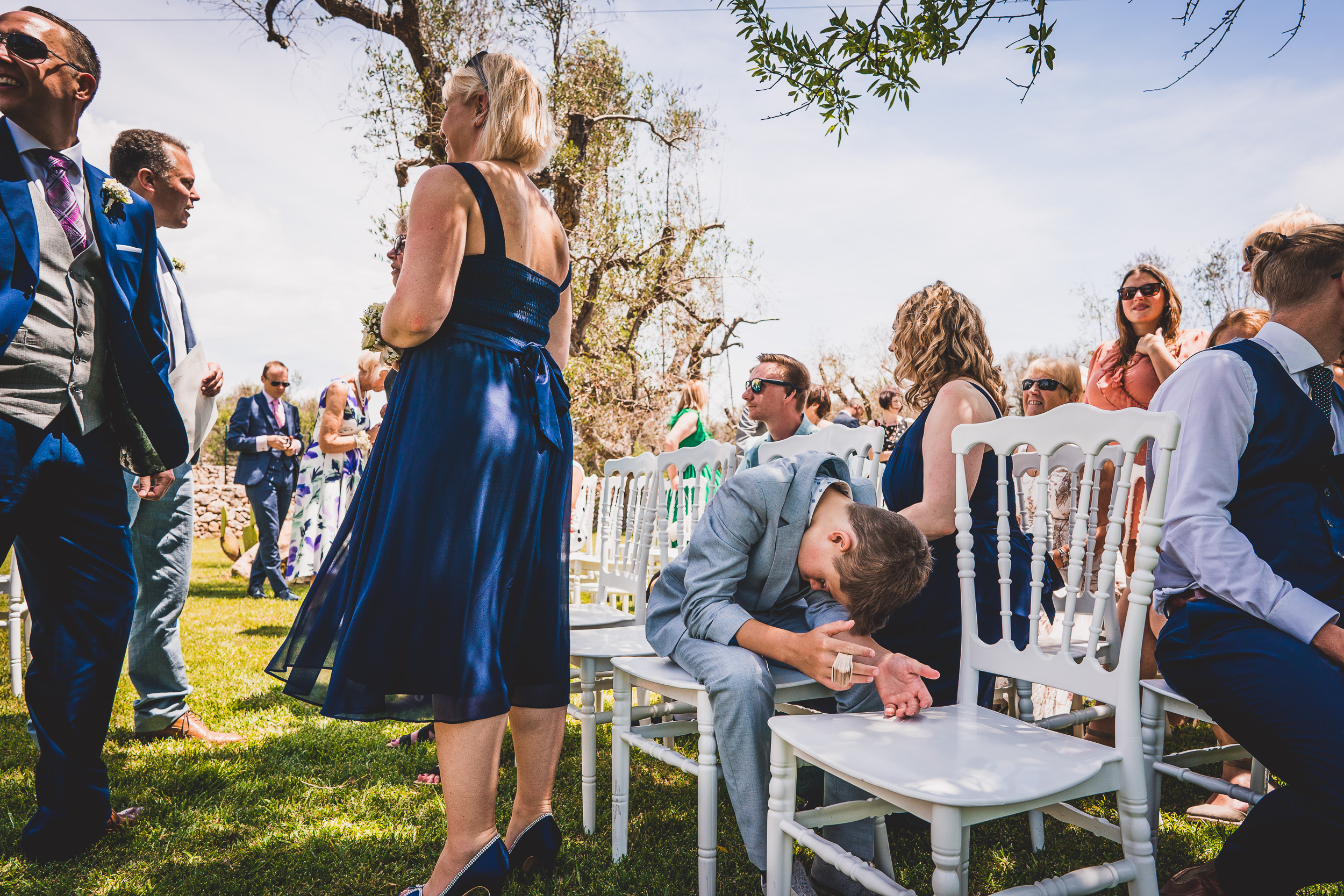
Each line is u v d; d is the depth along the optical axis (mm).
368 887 1868
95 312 1943
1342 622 1491
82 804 1996
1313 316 1621
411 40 9695
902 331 2398
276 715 3295
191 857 2006
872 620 1685
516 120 1812
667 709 2379
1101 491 3012
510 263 1732
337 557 1771
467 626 1595
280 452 6699
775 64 2461
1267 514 1558
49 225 1844
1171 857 2012
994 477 2193
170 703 2975
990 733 1569
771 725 1581
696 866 1996
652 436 13828
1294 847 1373
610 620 2922
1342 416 1649
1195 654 1540
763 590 1936
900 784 1287
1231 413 1559
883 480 2420
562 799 2473
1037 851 2109
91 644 1981
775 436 3365
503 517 1677
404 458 1635
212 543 14281
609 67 11492
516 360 1740
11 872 1897
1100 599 1589
